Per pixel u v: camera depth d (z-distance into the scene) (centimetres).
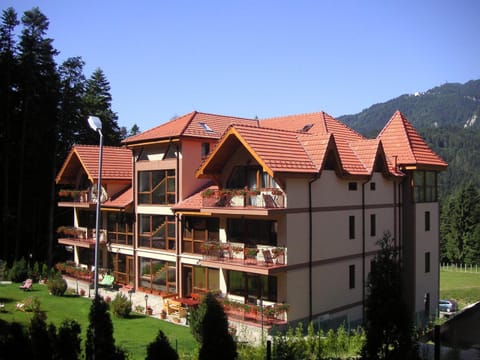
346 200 2659
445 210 7862
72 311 2656
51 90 4309
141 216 3198
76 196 3728
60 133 4544
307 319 2400
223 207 2425
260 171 2473
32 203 4438
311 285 2427
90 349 1291
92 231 3597
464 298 4859
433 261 3234
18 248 4147
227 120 3334
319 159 2430
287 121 3444
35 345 1303
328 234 2539
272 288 2398
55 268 4022
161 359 1236
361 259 2756
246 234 2538
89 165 3434
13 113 4212
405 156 3066
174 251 2945
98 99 5328
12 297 3011
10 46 4184
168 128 3081
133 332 2269
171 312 2620
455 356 1269
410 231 3050
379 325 1152
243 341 2003
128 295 3080
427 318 3058
